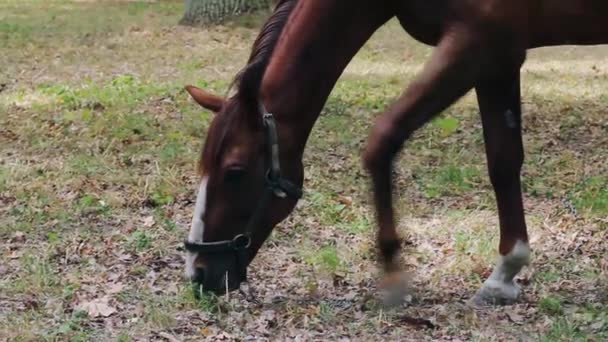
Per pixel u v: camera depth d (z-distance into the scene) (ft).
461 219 27.07
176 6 79.61
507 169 20.30
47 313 20.53
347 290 21.95
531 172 31.71
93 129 37.09
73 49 58.90
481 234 25.57
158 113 40.16
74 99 42.52
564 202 28.53
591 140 36.04
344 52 18.63
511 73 18.90
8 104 42.27
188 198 29.53
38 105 41.86
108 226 27.07
